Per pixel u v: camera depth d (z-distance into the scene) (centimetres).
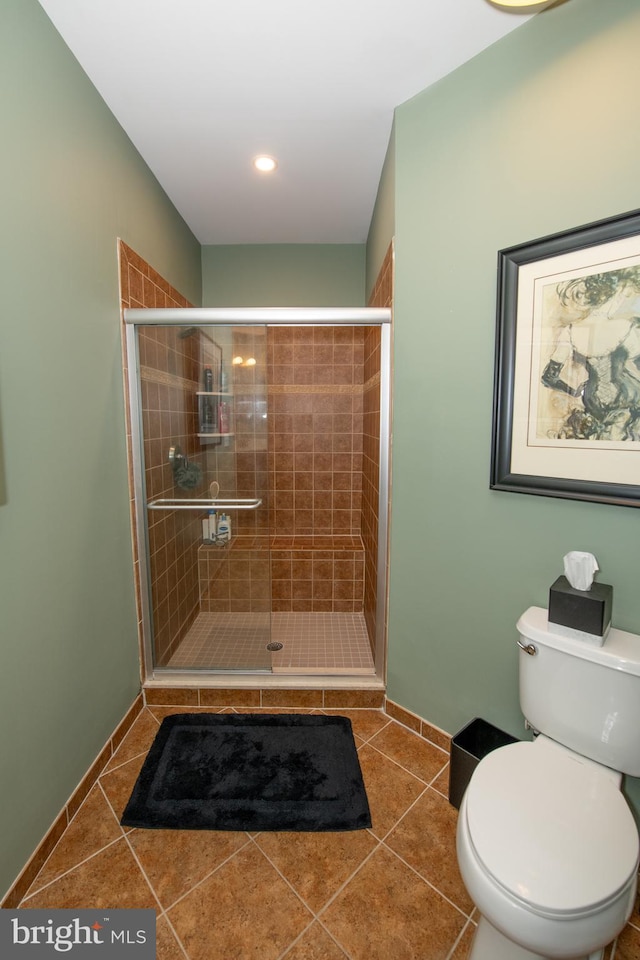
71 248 130
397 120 154
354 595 266
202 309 168
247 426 204
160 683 184
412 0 113
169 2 113
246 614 214
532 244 121
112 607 159
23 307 108
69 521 131
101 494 151
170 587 204
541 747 110
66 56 125
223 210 232
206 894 109
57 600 125
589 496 117
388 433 172
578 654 109
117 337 162
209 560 214
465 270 139
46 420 118
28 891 110
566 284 116
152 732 169
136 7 114
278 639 229
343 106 154
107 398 155
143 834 125
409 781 146
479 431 141
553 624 115
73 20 117
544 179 119
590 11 107
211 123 162
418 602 165
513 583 137
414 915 105
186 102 151
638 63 101
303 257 279
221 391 201
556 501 125
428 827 129
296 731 168
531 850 82
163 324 171
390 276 167
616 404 110
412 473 162
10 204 103
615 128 106
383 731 170
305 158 186
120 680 165
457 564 151
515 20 118
